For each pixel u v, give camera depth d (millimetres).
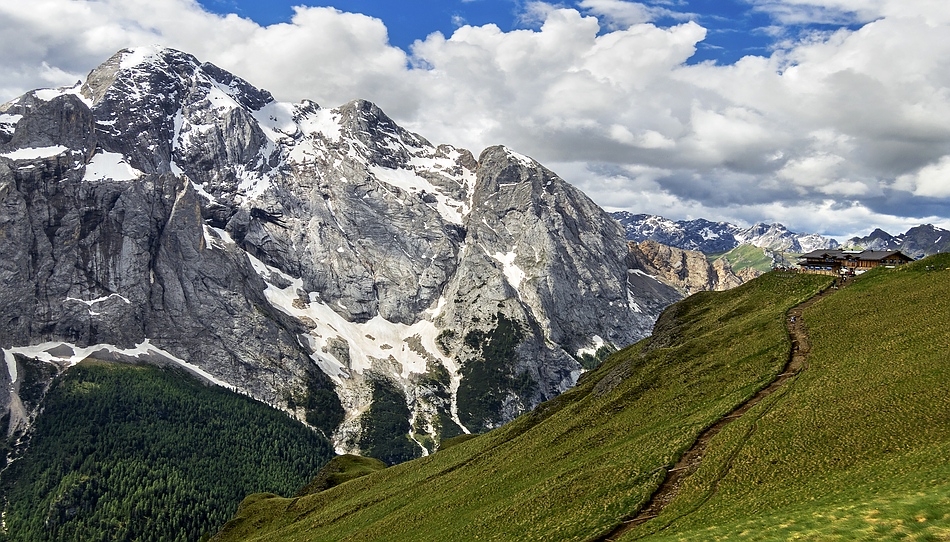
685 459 81625
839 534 45656
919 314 104438
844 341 105000
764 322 129750
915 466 58219
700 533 56812
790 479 65562
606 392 134625
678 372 122000
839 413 76312
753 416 85000
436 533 97062
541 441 123625
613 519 71938
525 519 84125
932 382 76062
